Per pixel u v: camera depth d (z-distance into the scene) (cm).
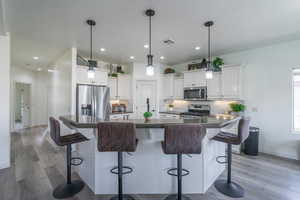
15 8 221
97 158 217
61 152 379
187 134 176
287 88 356
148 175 221
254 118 400
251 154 368
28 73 685
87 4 214
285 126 359
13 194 215
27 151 385
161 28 286
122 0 205
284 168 300
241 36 323
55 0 205
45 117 729
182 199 204
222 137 234
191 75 491
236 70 399
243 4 214
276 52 369
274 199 209
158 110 537
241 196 214
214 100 456
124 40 341
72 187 228
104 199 208
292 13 236
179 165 192
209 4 214
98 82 442
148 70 253
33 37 324
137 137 219
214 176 254
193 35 316
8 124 296
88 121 214
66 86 415
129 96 543
